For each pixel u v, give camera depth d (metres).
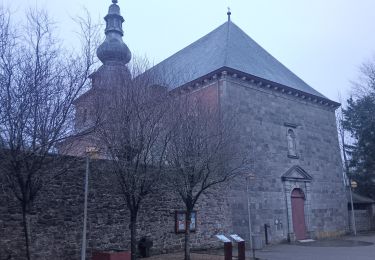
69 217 13.21
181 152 12.99
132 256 12.16
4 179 11.59
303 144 24.92
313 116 26.28
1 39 8.80
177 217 16.48
